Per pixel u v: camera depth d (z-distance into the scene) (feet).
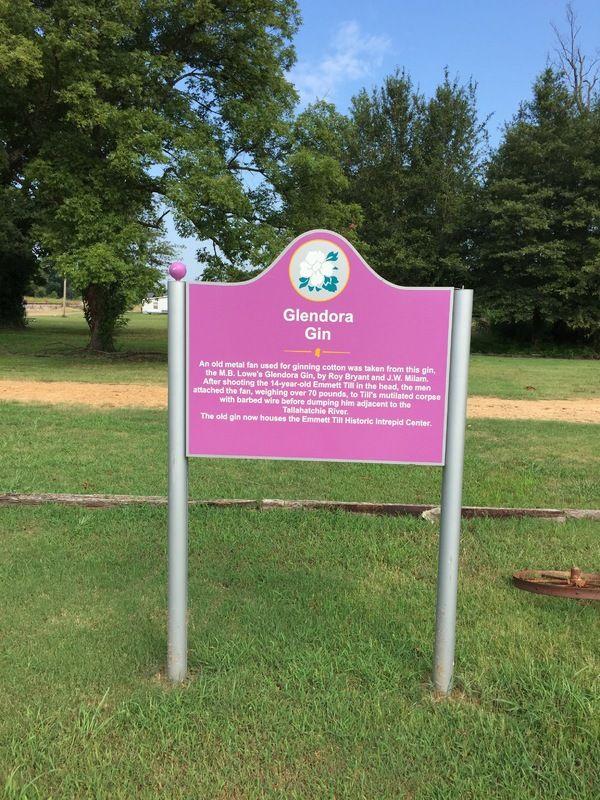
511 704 8.86
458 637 10.66
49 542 14.62
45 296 360.07
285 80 66.39
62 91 51.88
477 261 109.70
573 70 115.85
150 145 52.65
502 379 54.34
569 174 101.86
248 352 9.12
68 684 9.32
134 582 12.75
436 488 19.71
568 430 29.68
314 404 9.16
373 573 13.37
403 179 111.14
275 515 16.52
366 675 9.53
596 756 7.85
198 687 9.25
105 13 53.36
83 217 52.54
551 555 14.35
